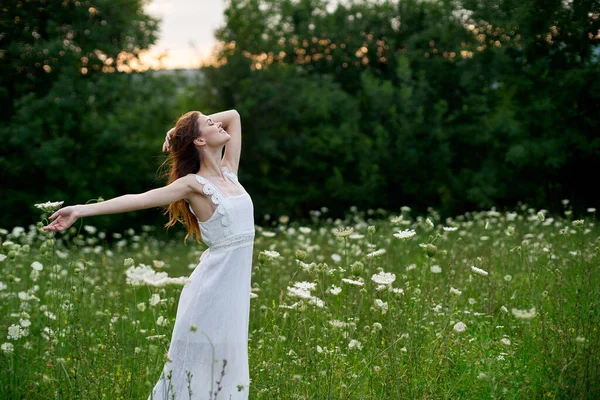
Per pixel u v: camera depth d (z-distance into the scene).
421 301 4.86
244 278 3.77
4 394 4.03
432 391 3.77
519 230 8.25
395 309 4.55
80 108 21.75
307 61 32.06
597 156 19.05
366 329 4.25
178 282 3.15
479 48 21.62
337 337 4.42
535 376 4.11
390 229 9.81
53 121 20.88
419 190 25.02
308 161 28.09
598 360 3.80
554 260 6.50
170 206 4.02
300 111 28.44
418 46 27.69
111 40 24.19
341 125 26.58
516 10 17.12
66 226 3.46
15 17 22.08
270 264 7.07
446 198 24.72
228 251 3.71
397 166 24.98
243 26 30.83
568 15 16.58
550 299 5.08
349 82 30.98
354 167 27.62
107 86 22.62
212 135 3.80
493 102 21.83
